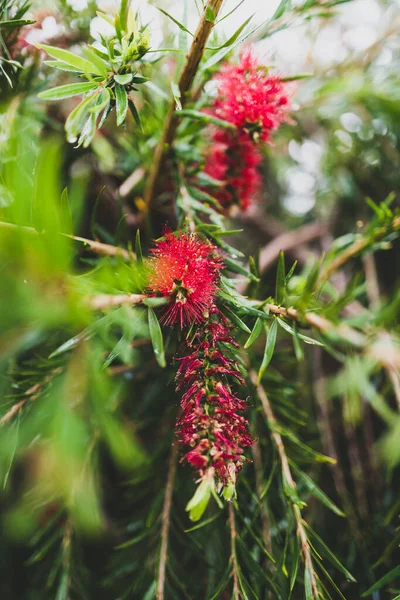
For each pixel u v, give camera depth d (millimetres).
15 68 443
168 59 515
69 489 440
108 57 360
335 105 635
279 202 796
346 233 707
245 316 397
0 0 424
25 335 348
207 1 354
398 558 503
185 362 364
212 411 340
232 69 419
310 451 434
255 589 425
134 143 511
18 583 560
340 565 401
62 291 289
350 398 554
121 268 339
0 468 392
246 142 437
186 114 403
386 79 600
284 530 480
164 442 474
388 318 488
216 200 447
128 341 333
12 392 399
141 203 502
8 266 275
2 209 315
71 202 326
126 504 556
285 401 472
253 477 481
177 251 364
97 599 544
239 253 404
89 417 422
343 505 538
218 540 461
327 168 692
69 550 467
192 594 475
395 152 675
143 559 487
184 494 482
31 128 451
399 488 541
